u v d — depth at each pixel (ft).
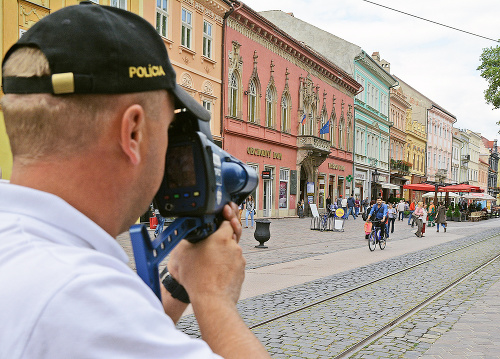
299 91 105.19
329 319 19.92
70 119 2.51
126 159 2.68
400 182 182.91
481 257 44.37
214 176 3.26
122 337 2.13
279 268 33.86
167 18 65.21
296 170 105.09
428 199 212.23
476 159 304.30
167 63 2.91
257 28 87.30
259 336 17.34
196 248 3.28
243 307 21.89
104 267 2.33
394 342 16.93
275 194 96.63
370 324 19.22
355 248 49.70
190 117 3.25
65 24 2.52
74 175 2.57
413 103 209.67
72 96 2.49
